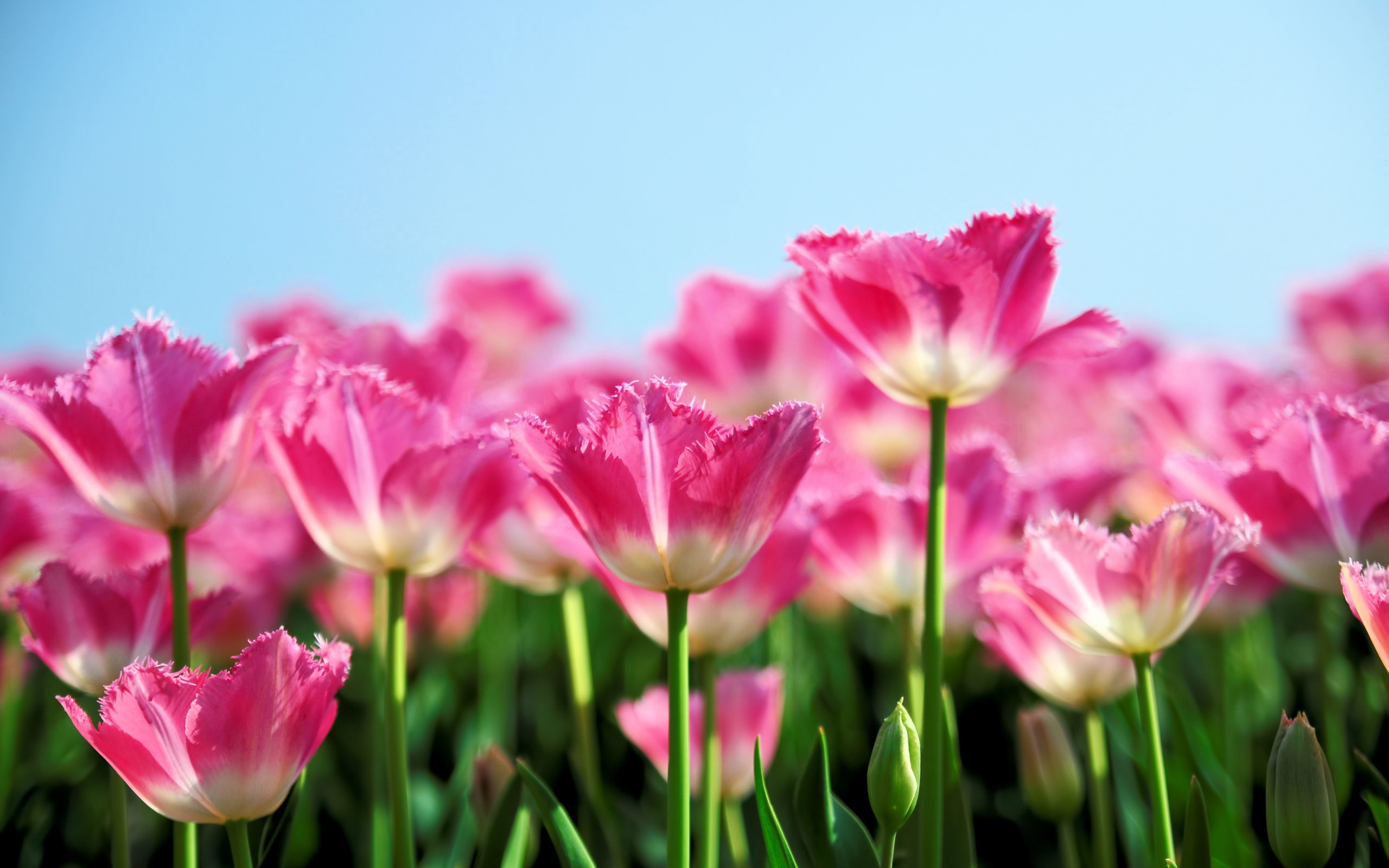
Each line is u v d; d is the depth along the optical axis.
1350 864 0.92
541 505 1.02
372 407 0.90
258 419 0.90
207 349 0.89
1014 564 0.92
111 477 0.88
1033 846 1.10
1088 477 1.10
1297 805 0.84
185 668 0.85
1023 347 0.88
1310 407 0.91
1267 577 1.06
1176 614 0.88
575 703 1.07
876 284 0.87
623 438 0.82
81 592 0.92
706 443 0.82
